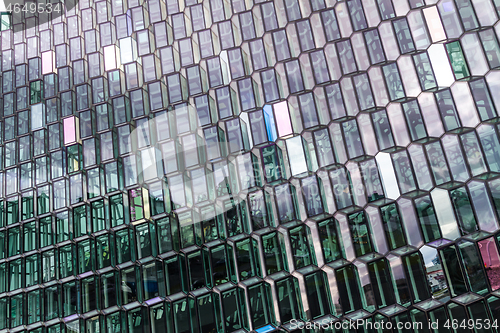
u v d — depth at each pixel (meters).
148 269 4.16
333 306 3.63
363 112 4.04
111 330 4.05
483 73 3.73
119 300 4.12
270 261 3.91
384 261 3.61
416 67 3.98
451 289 3.35
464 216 3.46
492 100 3.61
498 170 3.44
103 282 4.23
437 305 3.35
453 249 3.43
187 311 3.95
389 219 3.69
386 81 4.07
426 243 3.51
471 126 3.63
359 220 3.78
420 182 3.68
